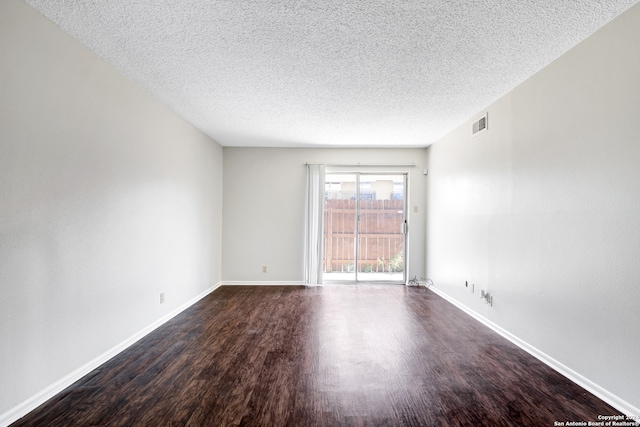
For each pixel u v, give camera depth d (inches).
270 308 173.5
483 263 150.2
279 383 95.3
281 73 115.5
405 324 148.3
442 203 202.1
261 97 138.1
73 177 94.5
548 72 108.5
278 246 233.5
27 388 80.7
